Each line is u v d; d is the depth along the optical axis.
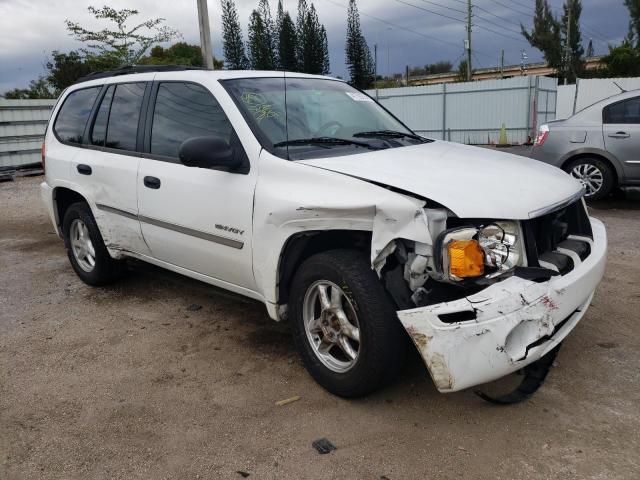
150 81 4.34
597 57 51.47
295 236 3.17
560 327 2.97
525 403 3.06
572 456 2.62
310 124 3.73
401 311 2.67
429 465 2.61
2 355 3.90
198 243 3.81
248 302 4.72
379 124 4.20
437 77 62.69
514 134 23.72
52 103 15.96
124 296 4.99
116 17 17.20
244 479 2.57
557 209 2.97
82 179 4.83
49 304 4.88
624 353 3.55
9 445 2.88
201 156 3.27
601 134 7.91
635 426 2.82
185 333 4.14
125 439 2.90
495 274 2.73
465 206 2.70
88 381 3.50
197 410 3.13
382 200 2.74
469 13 38.06
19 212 9.60
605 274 5.02
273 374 3.49
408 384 3.29
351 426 2.92
